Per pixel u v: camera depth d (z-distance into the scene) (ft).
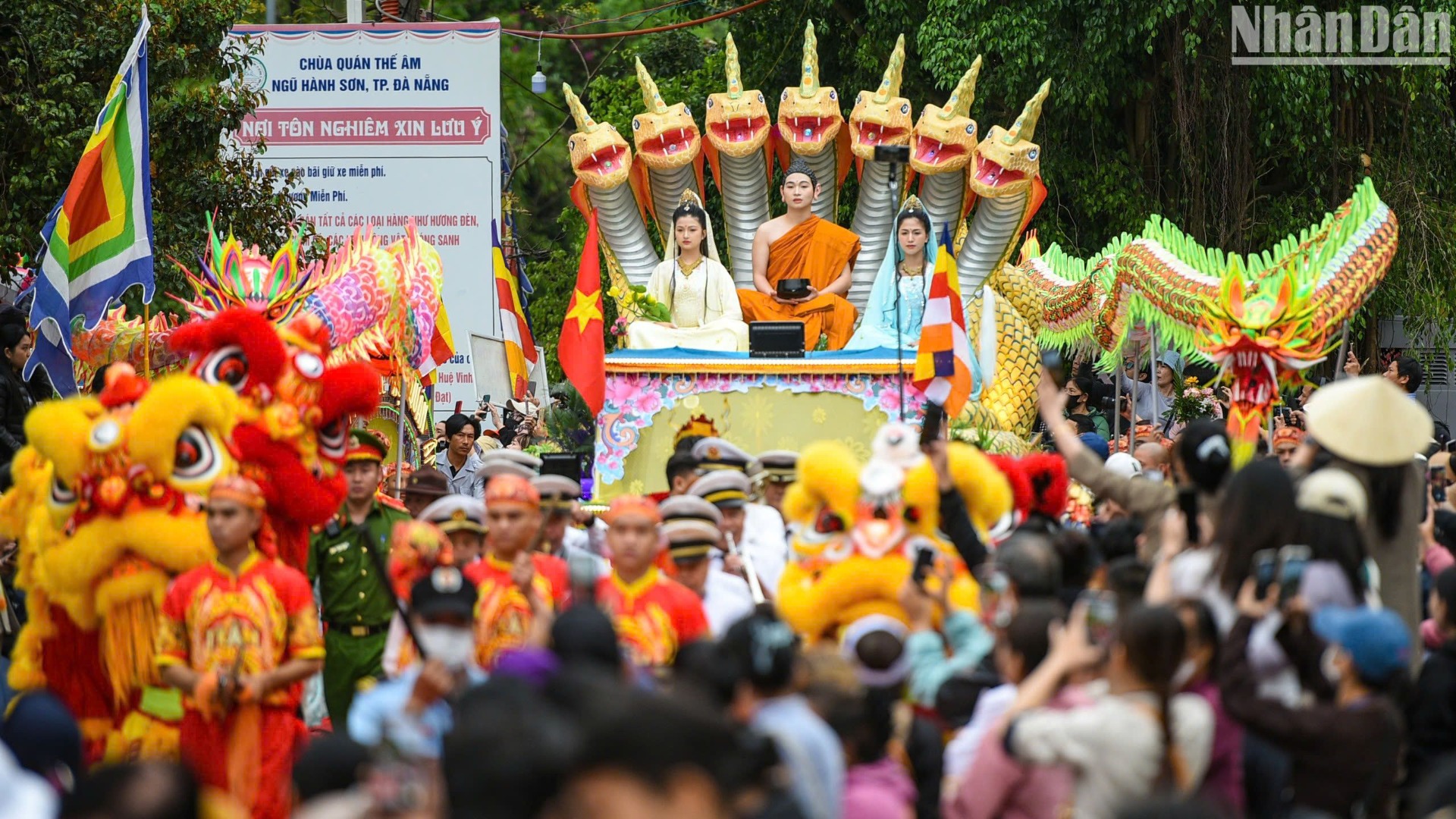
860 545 37.78
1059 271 90.99
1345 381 37.96
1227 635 29.86
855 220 89.45
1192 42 102.83
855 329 85.15
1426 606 41.75
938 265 53.11
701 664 25.34
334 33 113.50
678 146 87.10
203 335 43.83
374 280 70.79
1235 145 110.73
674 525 39.50
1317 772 28.07
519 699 18.85
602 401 71.72
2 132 76.33
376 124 113.91
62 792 25.50
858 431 71.46
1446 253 109.29
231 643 36.35
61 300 60.29
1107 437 86.79
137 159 62.08
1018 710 25.55
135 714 40.32
